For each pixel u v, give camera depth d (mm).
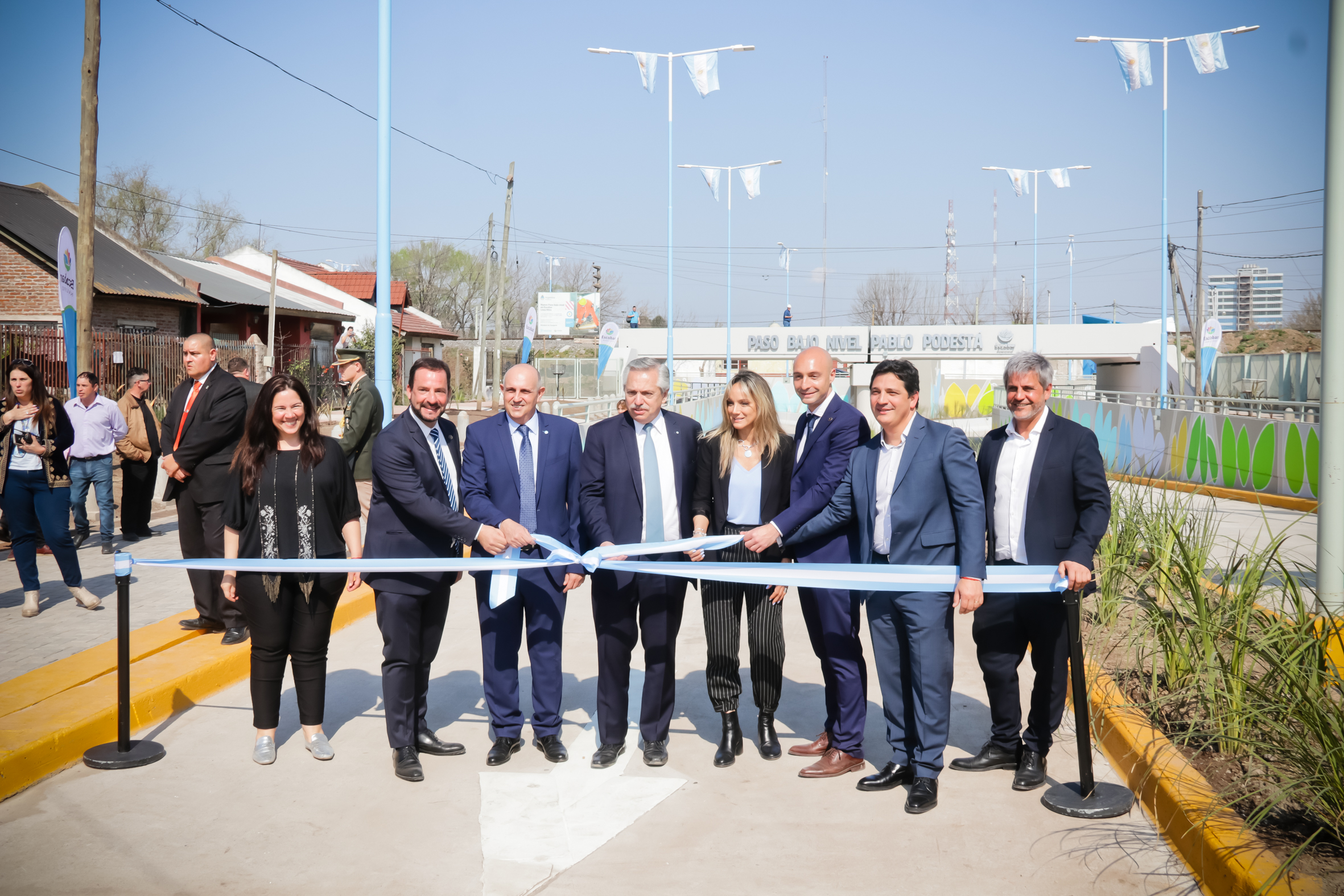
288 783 4406
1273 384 31484
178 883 3463
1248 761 4102
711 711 5539
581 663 6508
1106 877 3504
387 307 9961
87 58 13086
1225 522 12461
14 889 3396
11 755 4258
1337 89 5434
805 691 5852
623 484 4730
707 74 21703
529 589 4719
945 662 4164
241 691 5801
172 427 6363
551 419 4895
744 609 8258
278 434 4648
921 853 3699
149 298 24938
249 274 40781
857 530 4723
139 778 4445
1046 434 4328
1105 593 6387
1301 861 3252
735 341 49562
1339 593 5496
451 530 4562
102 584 8008
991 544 4480
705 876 3525
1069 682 5227
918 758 4160
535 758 4762
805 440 4746
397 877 3518
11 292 23016
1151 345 44312
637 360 4738
